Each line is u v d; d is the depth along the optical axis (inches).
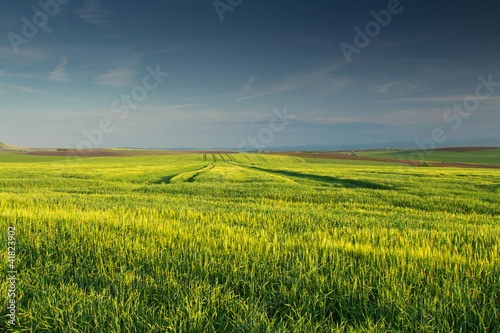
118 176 1244.5
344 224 255.9
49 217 212.7
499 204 506.0
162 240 165.9
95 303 105.2
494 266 131.2
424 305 104.6
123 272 125.9
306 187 764.0
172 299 108.2
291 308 103.8
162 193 659.4
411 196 593.0
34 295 110.6
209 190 689.0
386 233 201.9
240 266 128.3
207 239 167.2
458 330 94.5
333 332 91.8
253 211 324.5
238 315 95.8
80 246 156.9
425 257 140.6
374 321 100.7
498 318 96.3
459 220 319.9
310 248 156.3
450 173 1409.9
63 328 95.2
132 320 94.8
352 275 122.6
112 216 234.1
